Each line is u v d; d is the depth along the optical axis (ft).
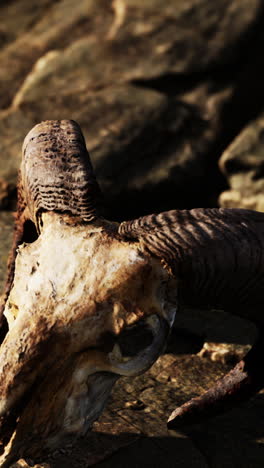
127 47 39.27
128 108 35.65
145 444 17.30
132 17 40.86
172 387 19.86
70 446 14.51
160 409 18.78
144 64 38.06
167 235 14.39
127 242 14.61
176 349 21.89
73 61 38.68
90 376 14.16
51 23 42.80
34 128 16.55
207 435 17.88
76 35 41.29
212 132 35.68
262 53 39.50
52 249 14.74
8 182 31.09
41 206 15.47
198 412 17.88
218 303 15.60
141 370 14.16
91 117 35.22
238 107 37.37
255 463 17.07
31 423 13.88
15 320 14.33
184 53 38.37
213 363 21.36
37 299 14.17
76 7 43.37
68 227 14.93
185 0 41.19
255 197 33.35
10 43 41.83
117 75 37.73
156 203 33.27
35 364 13.71
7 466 13.96
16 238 18.21
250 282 15.06
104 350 13.98
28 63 40.01
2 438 13.79
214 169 34.94
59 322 13.87
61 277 14.30
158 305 14.33
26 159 16.11
